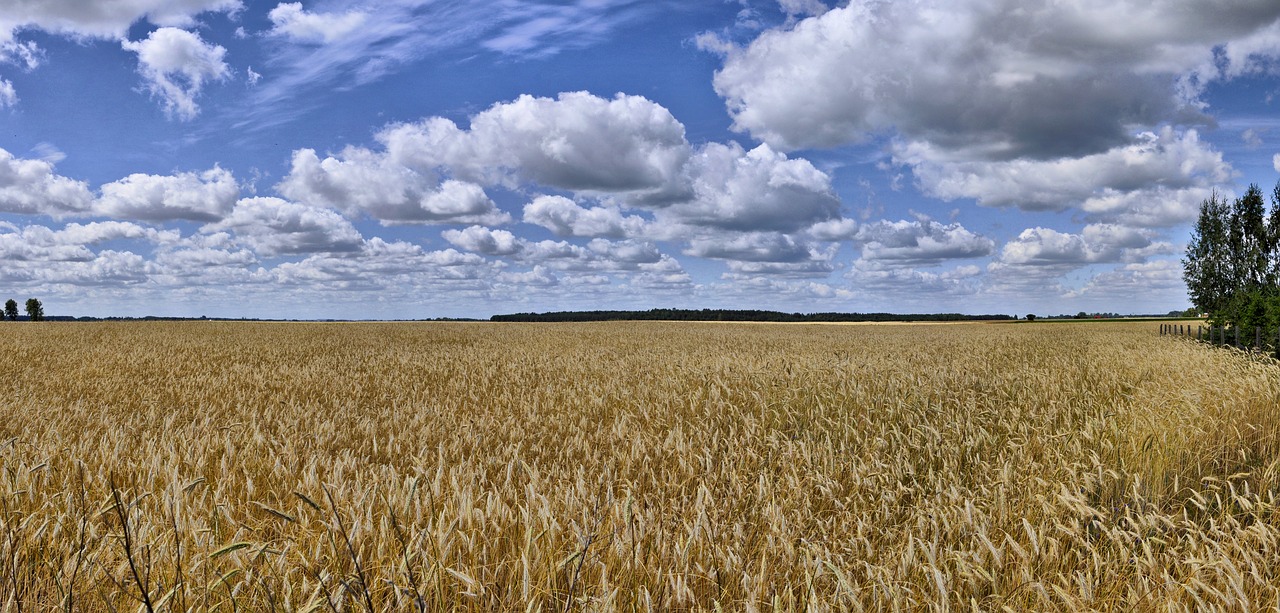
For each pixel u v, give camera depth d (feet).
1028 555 13.34
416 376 52.49
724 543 13.83
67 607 10.28
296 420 29.96
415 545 11.98
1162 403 29.84
